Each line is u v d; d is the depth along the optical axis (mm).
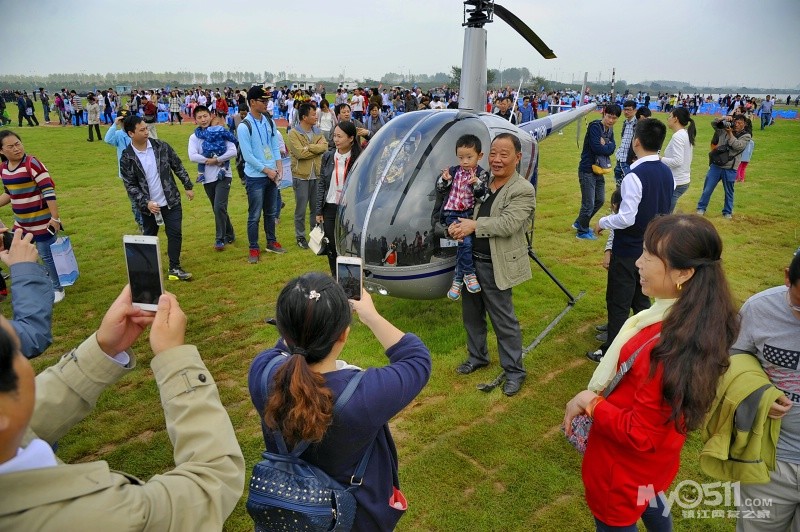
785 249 7484
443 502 2977
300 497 1436
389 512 1655
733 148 8750
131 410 3910
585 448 2076
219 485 1120
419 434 3588
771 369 2012
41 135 21672
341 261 1843
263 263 7012
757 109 32688
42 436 1290
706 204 9312
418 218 4406
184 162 15664
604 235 8125
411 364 1607
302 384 1374
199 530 1063
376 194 4582
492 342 4895
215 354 4715
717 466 2086
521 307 5574
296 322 1460
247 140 6590
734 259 7062
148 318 1409
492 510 2908
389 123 5125
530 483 3107
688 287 1755
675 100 37500
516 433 3572
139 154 5922
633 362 1850
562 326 5148
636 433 1795
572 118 8664
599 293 5938
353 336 5027
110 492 958
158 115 31094
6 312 5375
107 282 6383
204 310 5617
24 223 5586
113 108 29234
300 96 24797
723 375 1798
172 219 6215
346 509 1481
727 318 1709
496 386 4137
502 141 3729
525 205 3746
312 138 7281
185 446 1175
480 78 6031
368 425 1472
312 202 7406
